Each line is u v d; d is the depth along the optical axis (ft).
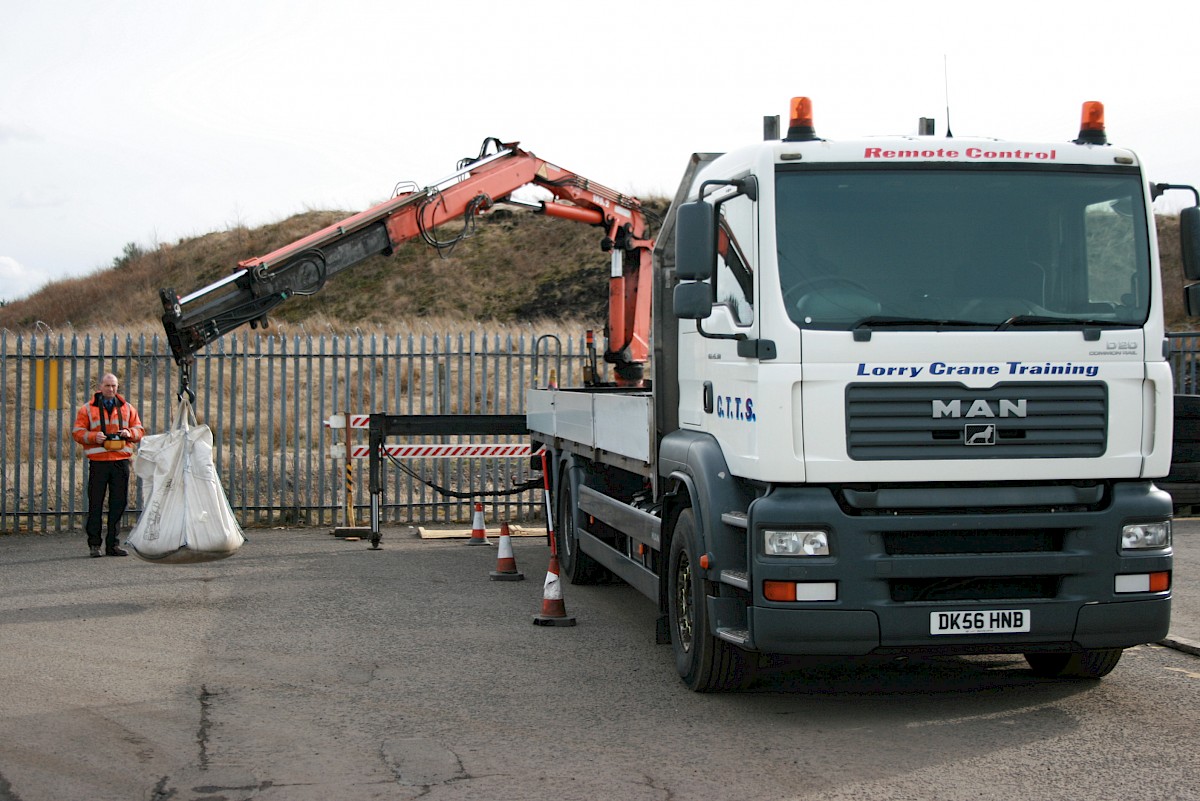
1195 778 18.30
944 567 20.66
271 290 40.50
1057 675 25.18
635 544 30.14
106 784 17.97
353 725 21.43
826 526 20.66
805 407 20.72
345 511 49.67
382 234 43.52
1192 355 60.18
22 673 25.39
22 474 62.49
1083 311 21.67
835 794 17.60
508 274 156.87
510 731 21.08
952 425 20.88
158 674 25.32
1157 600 21.34
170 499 35.06
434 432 47.11
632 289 48.39
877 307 21.17
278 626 30.71
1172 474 49.60
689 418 25.48
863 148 21.85
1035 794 17.57
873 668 26.21
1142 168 22.50
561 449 40.34
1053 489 21.31
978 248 21.66
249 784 18.01
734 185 22.27
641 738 20.67
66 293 176.45
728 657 23.11
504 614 32.55
